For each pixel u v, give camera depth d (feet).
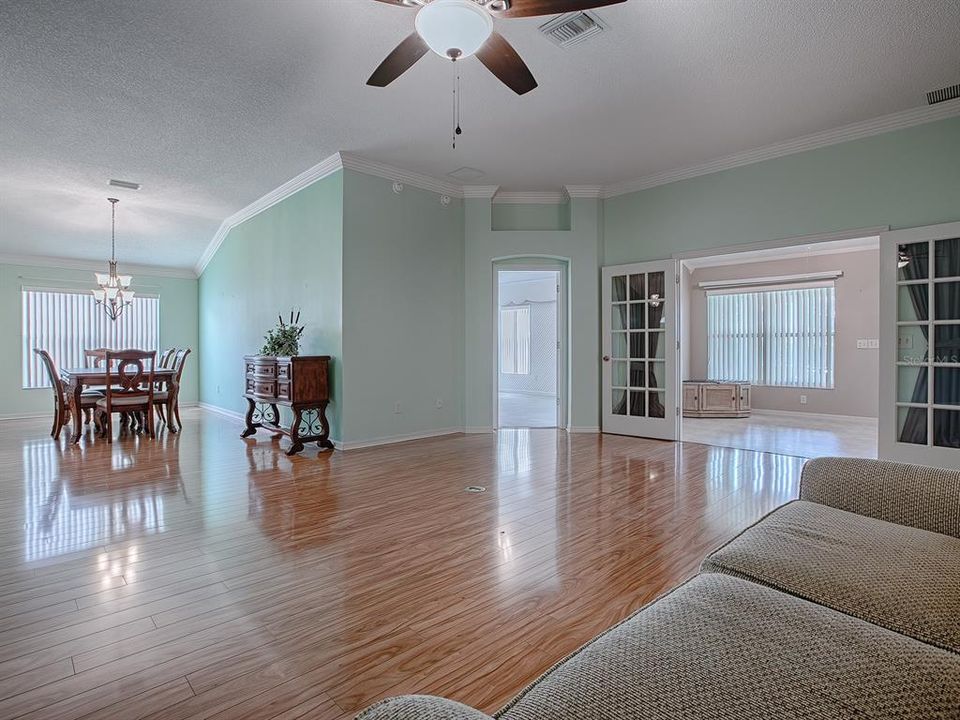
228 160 16.43
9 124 13.57
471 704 4.85
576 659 3.11
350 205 16.44
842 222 14.30
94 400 18.92
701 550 8.50
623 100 12.52
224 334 25.40
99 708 4.79
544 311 34.71
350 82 11.59
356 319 16.65
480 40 7.34
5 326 24.75
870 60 10.71
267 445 17.42
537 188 19.90
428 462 14.87
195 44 10.09
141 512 10.42
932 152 12.96
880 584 4.11
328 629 6.18
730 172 16.49
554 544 8.79
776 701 2.61
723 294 28.86
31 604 6.75
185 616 6.48
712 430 21.38
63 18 9.25
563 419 20.74
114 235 24.03
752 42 10.05
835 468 6.09
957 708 2.61
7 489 12.05
